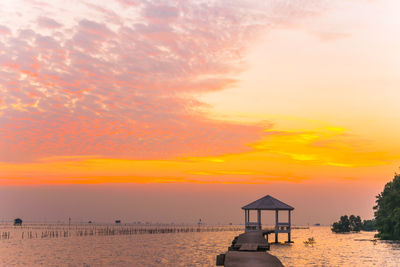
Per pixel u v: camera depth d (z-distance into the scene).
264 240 51.44
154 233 173.00
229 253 34.22
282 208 78.06
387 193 96.44
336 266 45.69
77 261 54.84
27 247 83.62
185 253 67.56
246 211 78.81
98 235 150.12
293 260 51.53
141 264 50.97
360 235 146.62
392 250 68.06
